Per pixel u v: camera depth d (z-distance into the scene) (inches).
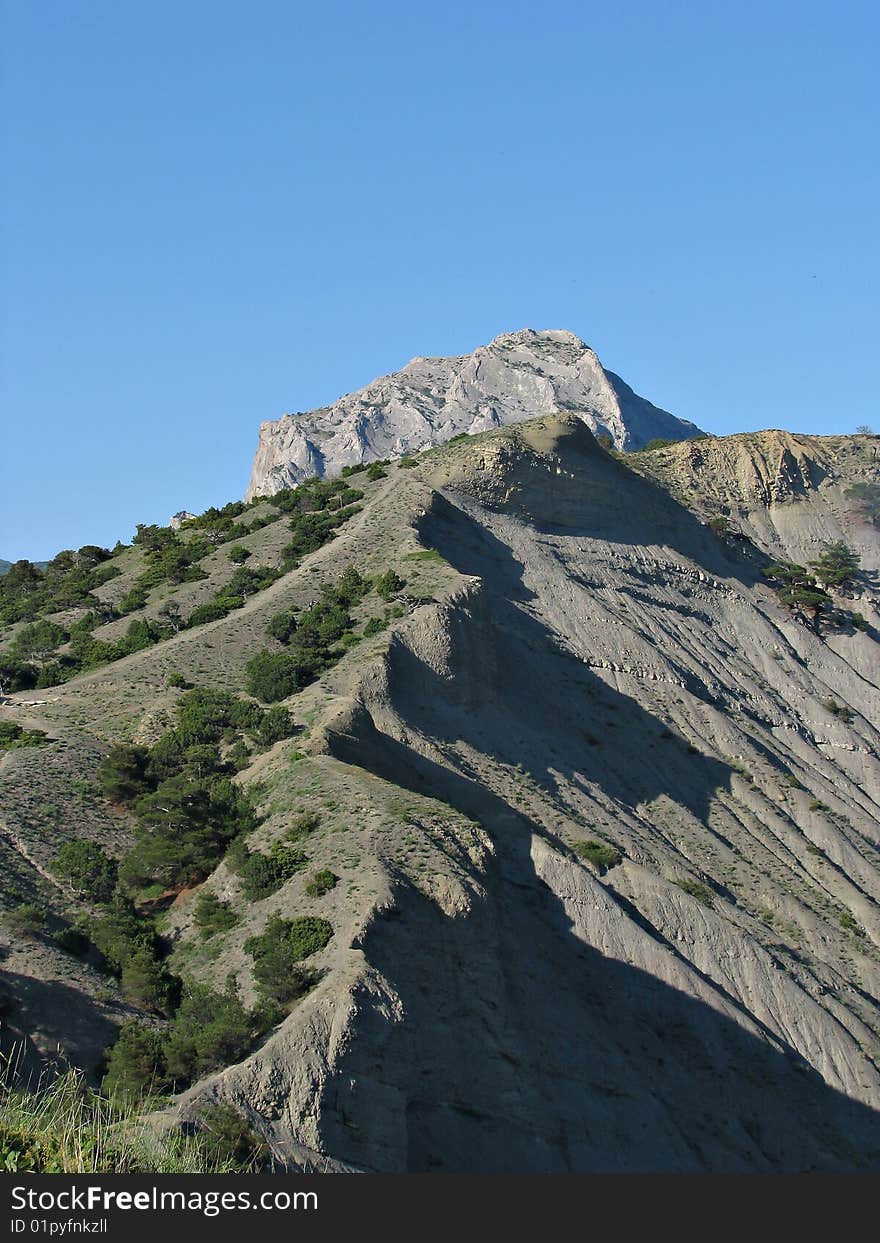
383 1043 1977.1
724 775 3806.6
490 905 2367.1
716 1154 2412.6
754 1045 2733.8
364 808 2484.0
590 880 2827.3
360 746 2847.0
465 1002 2209.6
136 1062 1838.1
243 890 2336.4
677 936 2925.7
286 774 2657.5
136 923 2309.3
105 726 3036.4
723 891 3289.9
